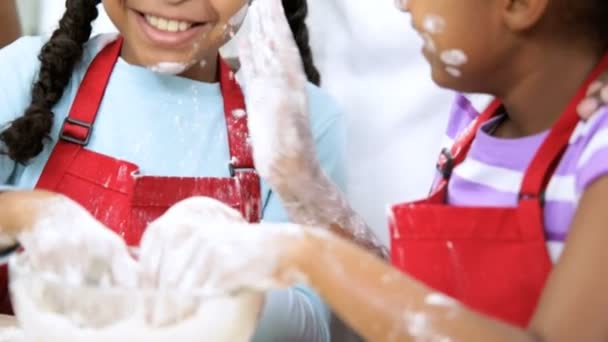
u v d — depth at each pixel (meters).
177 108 1.32
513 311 0.92
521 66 0.94
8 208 0.93
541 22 0.91
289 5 1.42
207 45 1.28
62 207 0.91
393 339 0.76
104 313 0.75
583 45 0.93
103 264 0.83
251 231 0.80
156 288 0.78
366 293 0.76
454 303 0.77
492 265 0.93
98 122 1.30
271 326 1.15
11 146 1.25
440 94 1.49
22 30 1.70
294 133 1.06
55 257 0.83
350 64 1.55
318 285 0.78
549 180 0.93
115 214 1.24
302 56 1.45
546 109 0.96
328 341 1.33
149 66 1.29
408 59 1.50
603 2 0.91
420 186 1.51
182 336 0.75
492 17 0.90
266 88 1.08
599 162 0.81
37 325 0.77
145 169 1.28
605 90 0.89
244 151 1.30
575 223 0.82
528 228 0.92
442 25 0.91
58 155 1.27
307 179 1.08
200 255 0.78
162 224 0.84
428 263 0.95
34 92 1.30
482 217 0.94
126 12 1.26
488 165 1.01
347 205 1.15
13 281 0.81
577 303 0.77
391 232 0.98
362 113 1.55
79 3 1.34
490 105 1.08
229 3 1.25
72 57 1.31
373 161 1.54
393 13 1.50
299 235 0.79
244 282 0.77
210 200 0.95
